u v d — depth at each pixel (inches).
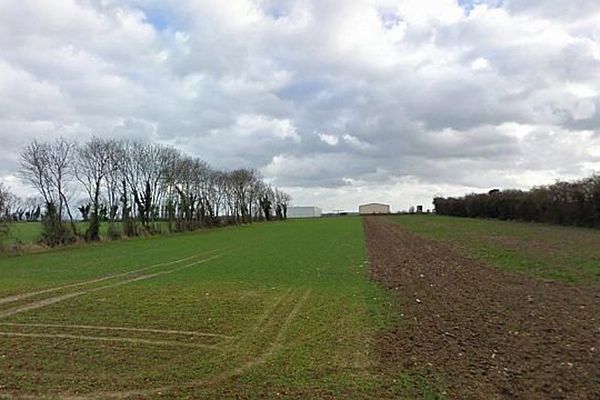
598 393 271.6
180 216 2790.4
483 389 280.5
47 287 730.8
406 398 272.2
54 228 1653.5
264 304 565.9
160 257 1229.7
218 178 3705.7
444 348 362.3
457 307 505.0
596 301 501.4
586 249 976.3
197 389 294.2
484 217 3088.1
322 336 412.5
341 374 314.3
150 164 2571.4
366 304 546.0
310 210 7411.4
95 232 1866.4
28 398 284.4
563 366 312.8
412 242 1459.2
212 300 597.0
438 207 4660.4
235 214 3941.9
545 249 1007.6
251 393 285.7
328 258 1093.1
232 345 392.8
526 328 407.2
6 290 703.7
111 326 465.4
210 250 1424.7
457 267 826.8
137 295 642.8
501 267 791.1
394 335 406.0
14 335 433.7
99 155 2220.7
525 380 291.9
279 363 341.1
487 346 362.6
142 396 285.0
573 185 1737.2
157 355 367.2
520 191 2456.9
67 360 356.2
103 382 309.0
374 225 2842.0
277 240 1800.0
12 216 1446.9
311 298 596.7
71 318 503.8
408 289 633.6
